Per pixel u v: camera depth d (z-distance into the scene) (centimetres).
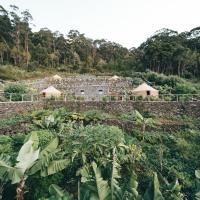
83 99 3459
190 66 7550
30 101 3100
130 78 4991
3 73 5959
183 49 7462
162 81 5100
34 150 1467
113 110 3188
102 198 1184
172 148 2406
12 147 2094
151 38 9500
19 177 1340
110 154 1831
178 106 3141
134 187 1305
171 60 7531
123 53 11262
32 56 8562
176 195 1645
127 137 2436
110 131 1944
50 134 1998
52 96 3375
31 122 2550
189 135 2612
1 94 3284
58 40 10069
